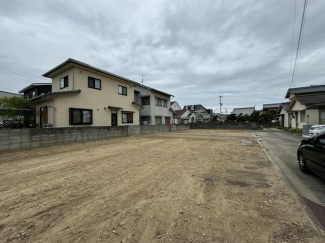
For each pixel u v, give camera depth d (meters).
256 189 2.88
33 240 1.68
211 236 1.72
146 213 2.15
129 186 3.04
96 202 2.45
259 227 1.85
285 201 2.45
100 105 12.02
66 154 5.81
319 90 17.47
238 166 4.32
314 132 9.10
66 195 2.69
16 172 3.85
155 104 19.08
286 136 11.95
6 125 8.51
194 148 7.05
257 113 27.83
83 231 1.81
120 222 1.96
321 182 3.28
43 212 2.20
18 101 8.92
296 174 3.78
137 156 5.50
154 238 1.70
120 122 13.84
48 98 9.41
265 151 6.35
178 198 2.56
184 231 1.80
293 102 16.17
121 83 14.03
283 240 1.66
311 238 1.68
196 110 47.00
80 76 10.62
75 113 10.33
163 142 8.97
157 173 3.77
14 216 2.12
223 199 2.52
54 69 10.84
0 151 6.02
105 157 5.36
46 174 3.71
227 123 22.58
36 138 7.03
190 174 3.69
